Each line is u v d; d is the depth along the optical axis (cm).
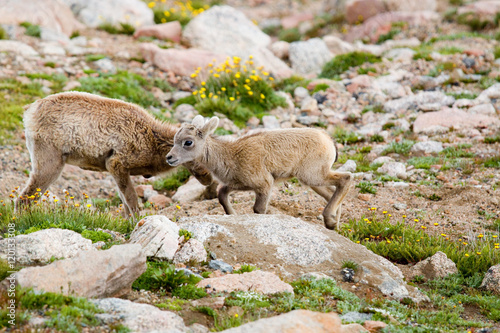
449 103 4894
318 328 1554
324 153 2730
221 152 2730
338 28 8325
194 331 1642
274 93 5169
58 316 1580
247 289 1966
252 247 2328
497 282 2239
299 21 9156
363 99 5116
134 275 1883
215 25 6353
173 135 2898
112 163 2828
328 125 4703
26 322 1560
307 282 2084
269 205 3184
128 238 2345
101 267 1805
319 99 5141
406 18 7606
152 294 1928
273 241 2362
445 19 7512
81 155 2831
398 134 4406
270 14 10319
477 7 7481
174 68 5491
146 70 5488
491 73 5419
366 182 3509
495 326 1939
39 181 2778
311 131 2762
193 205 3278
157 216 2319
